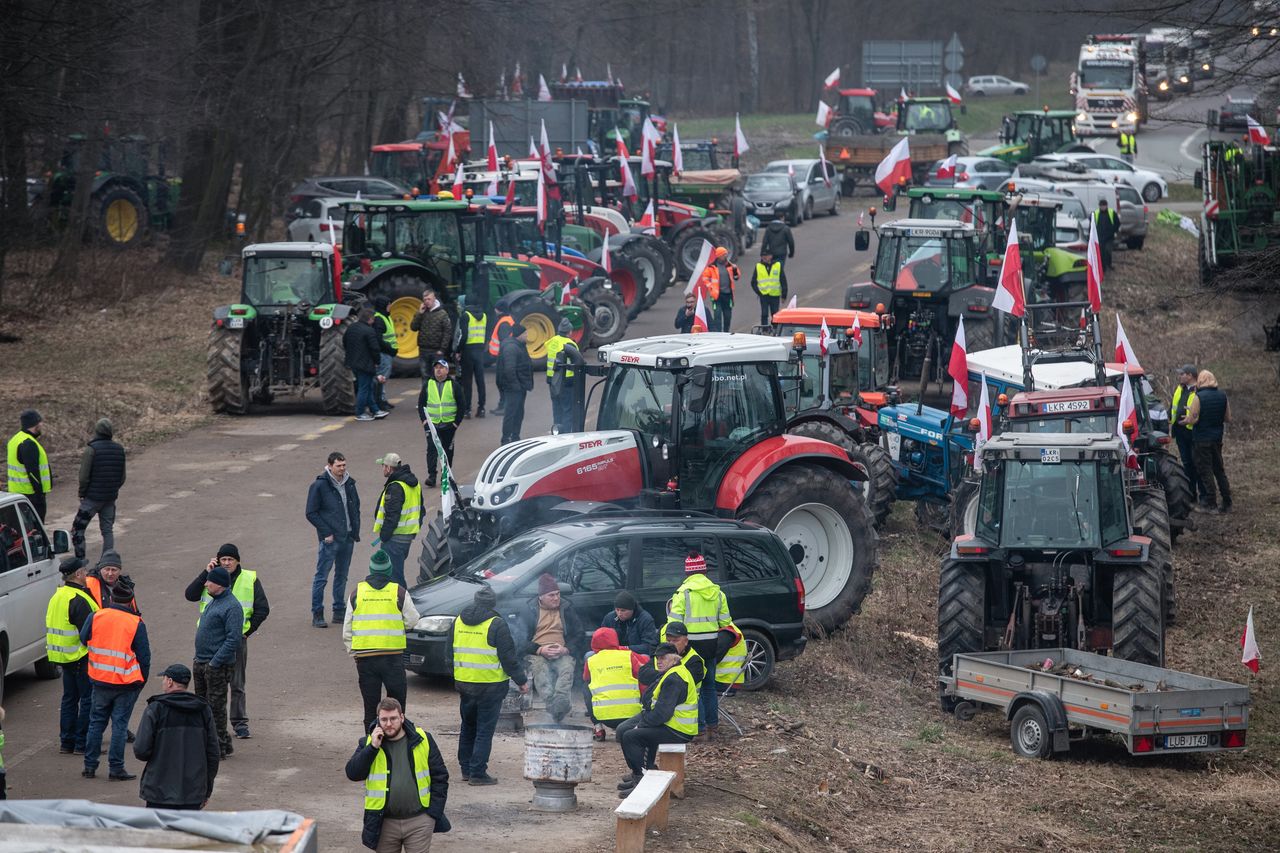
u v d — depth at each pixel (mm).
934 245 71688
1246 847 32562
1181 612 52250
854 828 32125
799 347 54094
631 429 45406
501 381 60750
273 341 72938
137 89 101250
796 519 46344
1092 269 56375
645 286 98062
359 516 44688
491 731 31859
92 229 113875
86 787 31172
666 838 28281
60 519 54844
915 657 47000
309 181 121562
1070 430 52125
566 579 38188
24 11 90125
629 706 32531
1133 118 172750
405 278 77875
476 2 127188
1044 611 41438
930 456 59219
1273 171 93562
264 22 111875
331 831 28281
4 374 78125
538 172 96625
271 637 43094
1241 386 80750
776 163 143750
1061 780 36656
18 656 38250
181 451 65188
